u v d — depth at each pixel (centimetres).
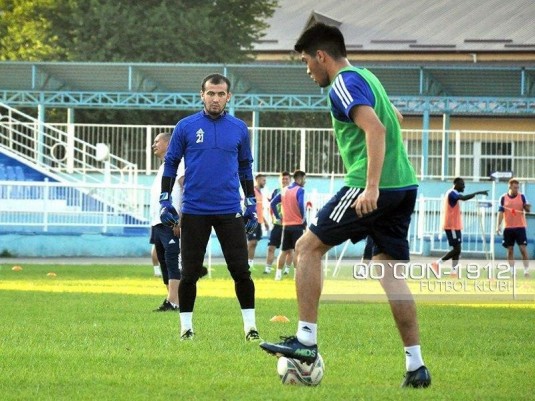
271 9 11381
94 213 6912
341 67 1645
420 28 12450
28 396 1520
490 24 12306
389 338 2341
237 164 2281
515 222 5622
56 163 8438
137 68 8162
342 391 1579
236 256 2269
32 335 2316
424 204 7294
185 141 2259
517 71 7969
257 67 7969
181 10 10875
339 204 1608
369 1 13225
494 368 1880
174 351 2053
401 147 1627
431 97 8031
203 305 3216
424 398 1521
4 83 8331
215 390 1588
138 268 5497
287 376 1642
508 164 7988
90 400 1496
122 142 8062
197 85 8175
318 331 2483
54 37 10962
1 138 8606
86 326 2533
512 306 3388
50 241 6856
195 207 2253
